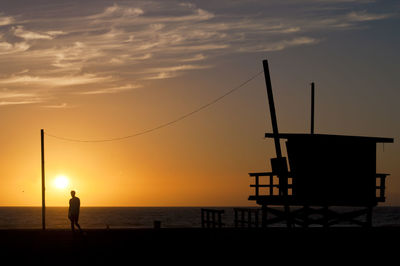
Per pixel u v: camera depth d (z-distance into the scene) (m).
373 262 23.20
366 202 29.77
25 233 33.19
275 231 29.53
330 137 29.19
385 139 29.92
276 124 31.80
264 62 32.25
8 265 21.62
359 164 29.73
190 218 158.75
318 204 29.42
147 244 26.64
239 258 23.45
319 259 23.55
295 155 28.97
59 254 24.03
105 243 27.20
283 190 29.20
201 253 24.38
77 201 29.14
